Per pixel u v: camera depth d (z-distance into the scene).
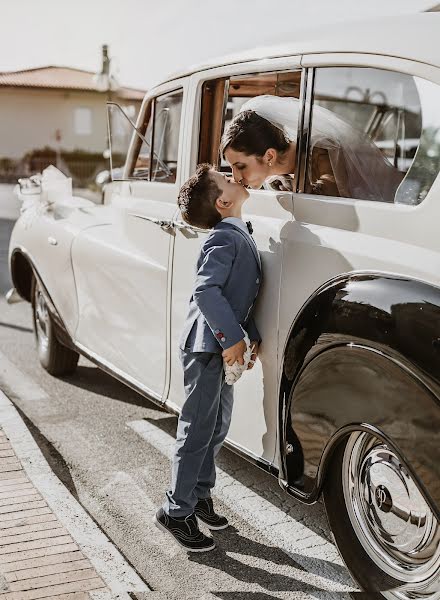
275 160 2.88
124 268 4.00
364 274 2.41
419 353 2.13
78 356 5.34
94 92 47.91
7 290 8.66
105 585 2.72
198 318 2.94
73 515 3.24
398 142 3.20
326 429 2.50
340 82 2.79
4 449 3.89
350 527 2.67
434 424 2.11
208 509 3.24
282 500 3.56
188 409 2.97
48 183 5.17
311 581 2.87
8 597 2.62
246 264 2.83
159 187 3.78
